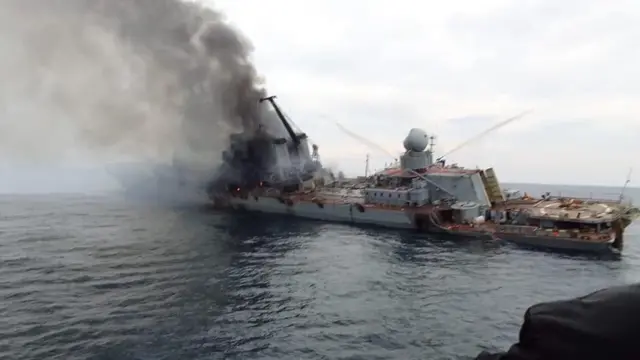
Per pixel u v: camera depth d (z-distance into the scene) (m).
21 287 38.62
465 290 39.62
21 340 27.86
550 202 70.75
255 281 41.91
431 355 27.02
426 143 77.31
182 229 70.50
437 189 72.00
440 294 38.53
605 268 47.16
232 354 26.69
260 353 26.89
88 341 27.97
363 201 77.81
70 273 43.44
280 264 48.50
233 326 30.94
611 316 4.27
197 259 50.19
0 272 43.44
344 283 41.62
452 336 29.80
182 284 40.47
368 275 44.41
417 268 47.16
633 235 72.38
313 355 26.75
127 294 37.31
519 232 59.66
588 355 4.03
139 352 26.64
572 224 58.00
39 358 25.59
